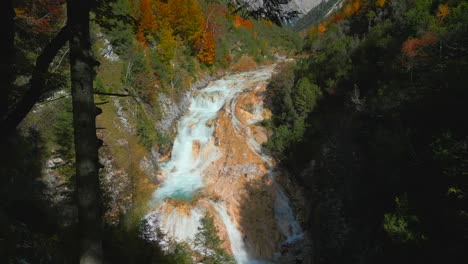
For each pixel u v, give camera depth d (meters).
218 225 26.64
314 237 26.44
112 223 19.38
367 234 20.61
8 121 5.52
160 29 50.34
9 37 5.43
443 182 15.02
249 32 79.88
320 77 35.81
